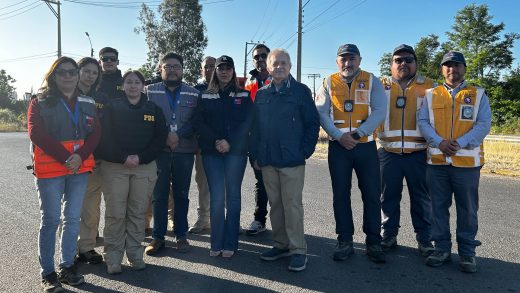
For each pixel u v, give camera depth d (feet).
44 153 11.20
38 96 11.35
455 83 13.64
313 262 13.89
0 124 122.21
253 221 17.42
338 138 13.65
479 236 16.56
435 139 13.41
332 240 16.16
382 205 15.16
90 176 13.48
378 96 13.83
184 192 14.90
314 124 13.50
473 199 13.24
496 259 14.19
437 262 13.51
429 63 163.43
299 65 65.16
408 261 14.03
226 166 14.37
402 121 14.57
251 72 18.66
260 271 13.08
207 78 17.40
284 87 13.48
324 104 14.21
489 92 134.82
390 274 12.91
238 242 15.93
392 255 14.61
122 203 12.80
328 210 20.70
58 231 15.66
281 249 14.19
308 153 13.41
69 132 11.57
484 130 13.14
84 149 11.73
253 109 14.11
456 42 163.84
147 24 127.44
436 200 13.74
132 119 12.73
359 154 13.79
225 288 11.75
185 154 14.92
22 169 33.27
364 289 11.80
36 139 10.93
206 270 13.10
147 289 11.63
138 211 13.06
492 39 157.07
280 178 13.48
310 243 15.79
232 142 14.23
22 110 170.81
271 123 13.38
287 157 13.15
